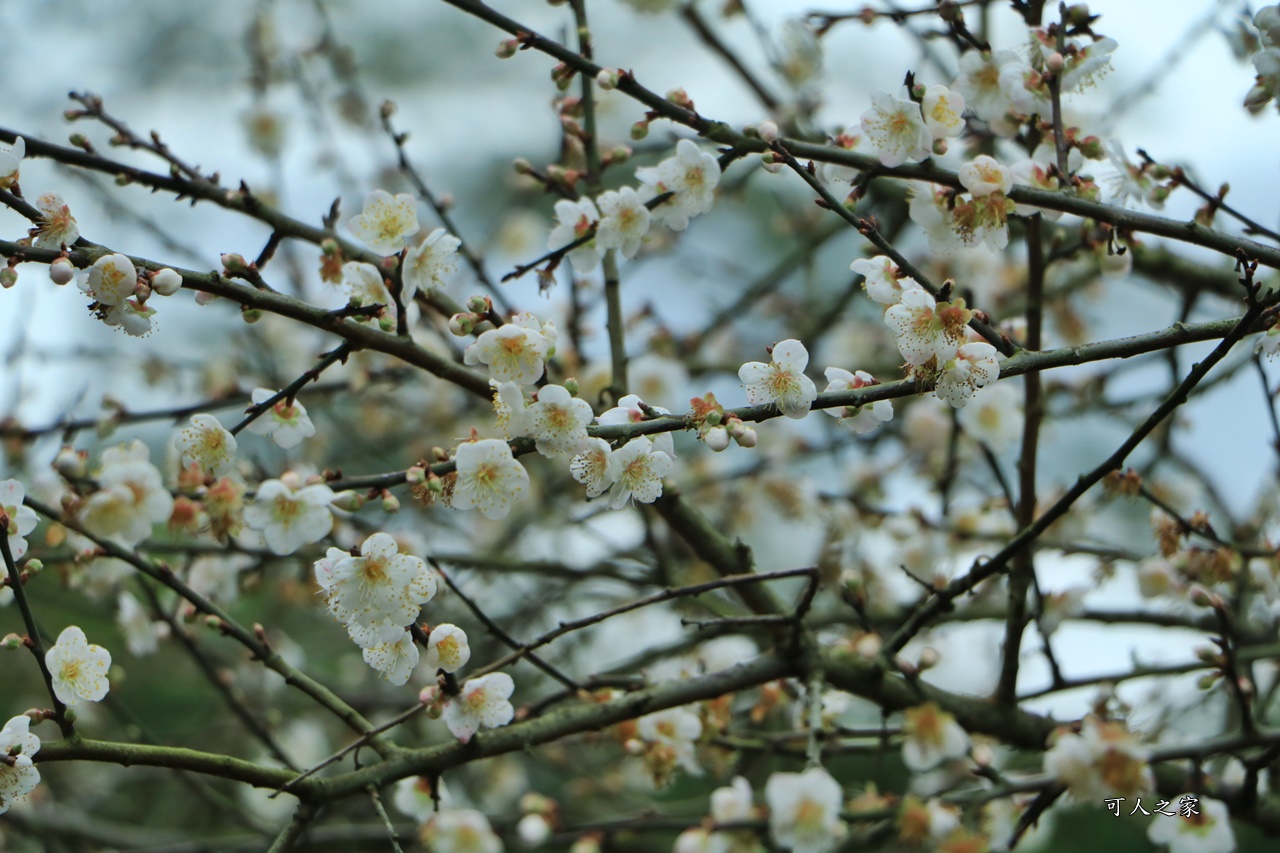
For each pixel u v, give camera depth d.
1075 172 3.17
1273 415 3.35
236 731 5.68
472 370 2.85
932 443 5.20
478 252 4.75
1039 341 3.57
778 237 7.56
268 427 2.94
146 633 4.02
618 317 3.80
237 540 4.16
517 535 5.55
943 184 2.91
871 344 6.10
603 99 5.72
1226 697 4.47
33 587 4.97
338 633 6.08
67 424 4.12
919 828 3.15
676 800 6.57
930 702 3.50
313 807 2.85
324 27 5.46
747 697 4.83
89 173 4.60
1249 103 3.17
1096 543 4.75
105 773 5.89
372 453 5.48
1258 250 2.84
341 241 3.50
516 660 2.90
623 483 2.56
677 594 3.00
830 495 4.98
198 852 4.56
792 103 4.95
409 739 5.48
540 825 3.99
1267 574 3.69
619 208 3.17
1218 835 3.45
